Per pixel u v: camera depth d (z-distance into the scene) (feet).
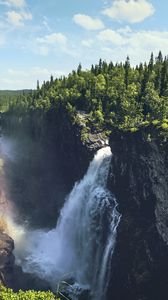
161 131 333.21
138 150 335.88
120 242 320.70
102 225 355.77
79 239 383.86
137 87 471.62
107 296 326.03
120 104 447.83
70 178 470.39
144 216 312.09
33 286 351.46
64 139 472.85
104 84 524.52
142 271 299.99
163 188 311.68
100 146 422.00
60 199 476.54
